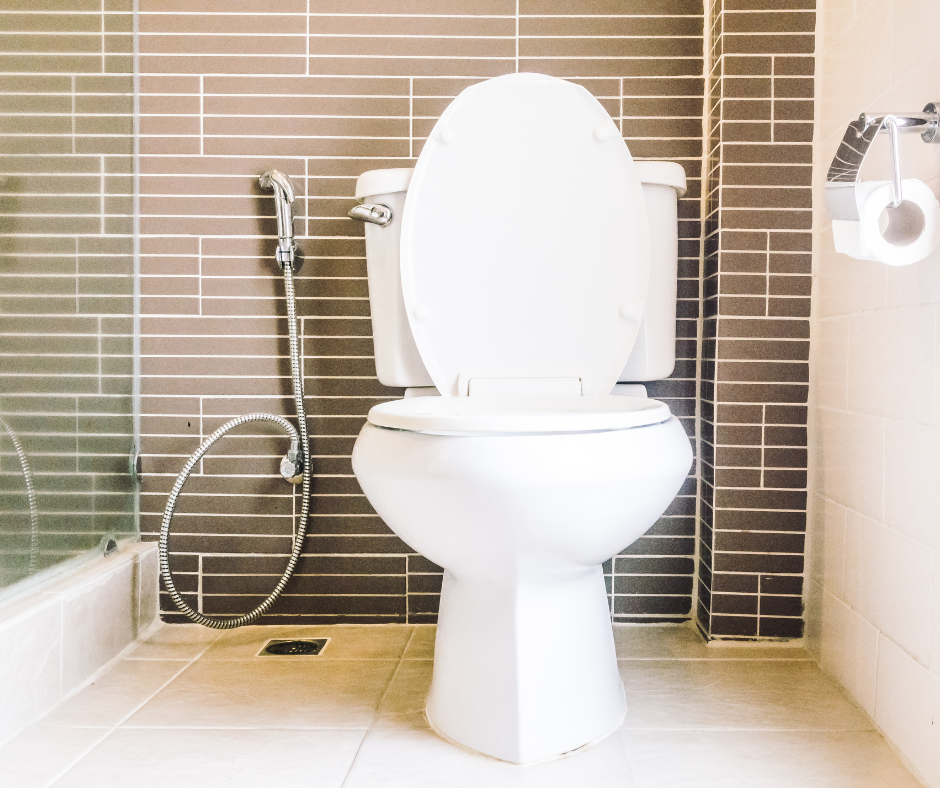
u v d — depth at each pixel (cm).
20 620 90
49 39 104
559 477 67
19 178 97
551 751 82
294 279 126
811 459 114
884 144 89
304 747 86
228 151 126
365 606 128
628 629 125
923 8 81
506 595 82
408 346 106
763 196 114
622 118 125
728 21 113
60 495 106
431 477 69
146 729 91
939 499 77
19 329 97
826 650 107
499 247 104
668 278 108
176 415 127
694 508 127
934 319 78
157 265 126
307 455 123
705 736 88
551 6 125
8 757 84
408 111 125
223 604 128
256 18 125
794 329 114
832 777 80
